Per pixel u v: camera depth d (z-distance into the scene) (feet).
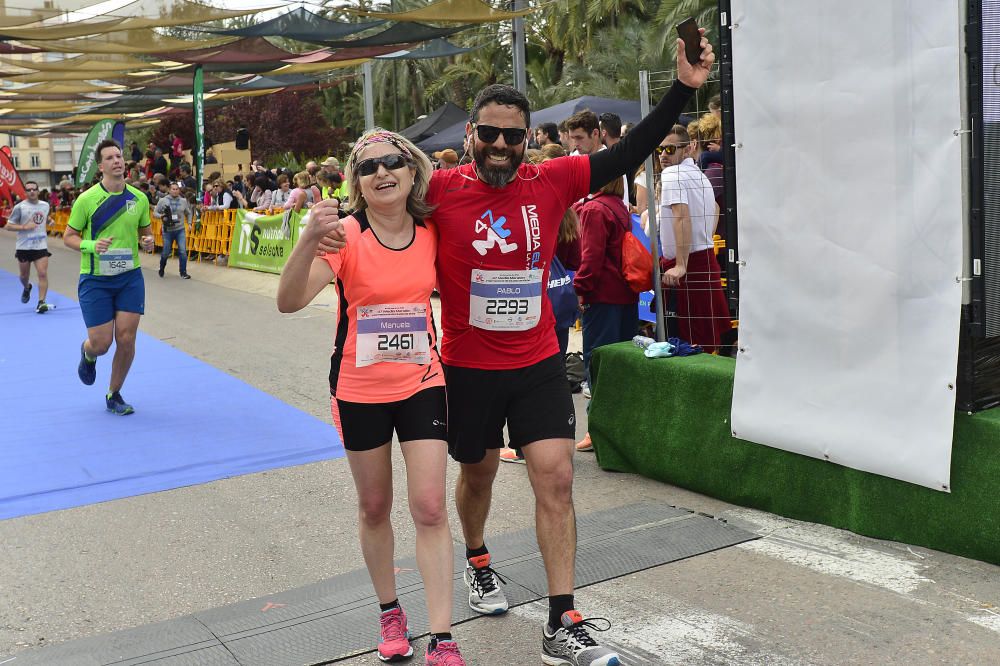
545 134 26.40
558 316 16.30
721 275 19.76
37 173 274.77
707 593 12.09
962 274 11.91
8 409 25.14
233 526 15.80
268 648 11.14
